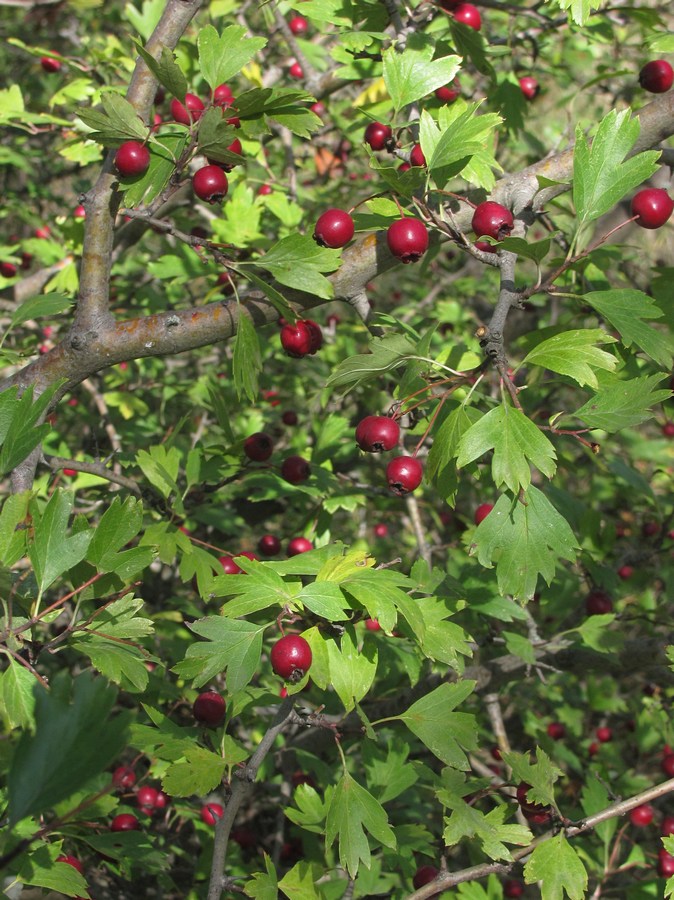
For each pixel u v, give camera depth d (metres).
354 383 2.53
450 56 2.63
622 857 3.84
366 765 2.86
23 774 1.35
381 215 2.64
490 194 2.71
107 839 2.40
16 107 4.55
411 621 2.04
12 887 2.05
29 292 4.96
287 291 2.68
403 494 2.31
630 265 5.04
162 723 2.41
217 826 2.15
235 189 4.31
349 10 3.38
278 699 2.46
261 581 2.12
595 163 2.28
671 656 2.49
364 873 2.95
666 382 3.03
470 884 2.98
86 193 2.59
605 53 5.93
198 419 5.88
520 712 5.36
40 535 2.03
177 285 5.32
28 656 2.08
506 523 2.16
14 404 2.11
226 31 2.46
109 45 4.80
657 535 4.69
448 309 6.11
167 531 2.85
